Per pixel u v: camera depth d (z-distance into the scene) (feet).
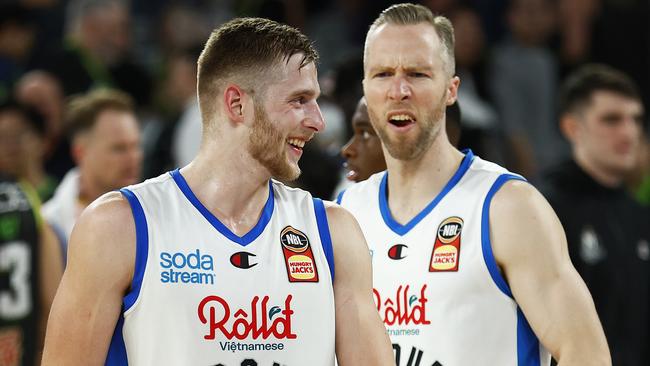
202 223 32.53
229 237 32.53
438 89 39.45
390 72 39.29
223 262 32.19
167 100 97.71
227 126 32.86
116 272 31.42
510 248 37.91
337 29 119.75
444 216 39.70
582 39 109.60
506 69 105.60
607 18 110.01
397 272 40.01
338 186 65.16
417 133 39.40
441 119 40.14
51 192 71.20
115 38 108.17
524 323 38.50
